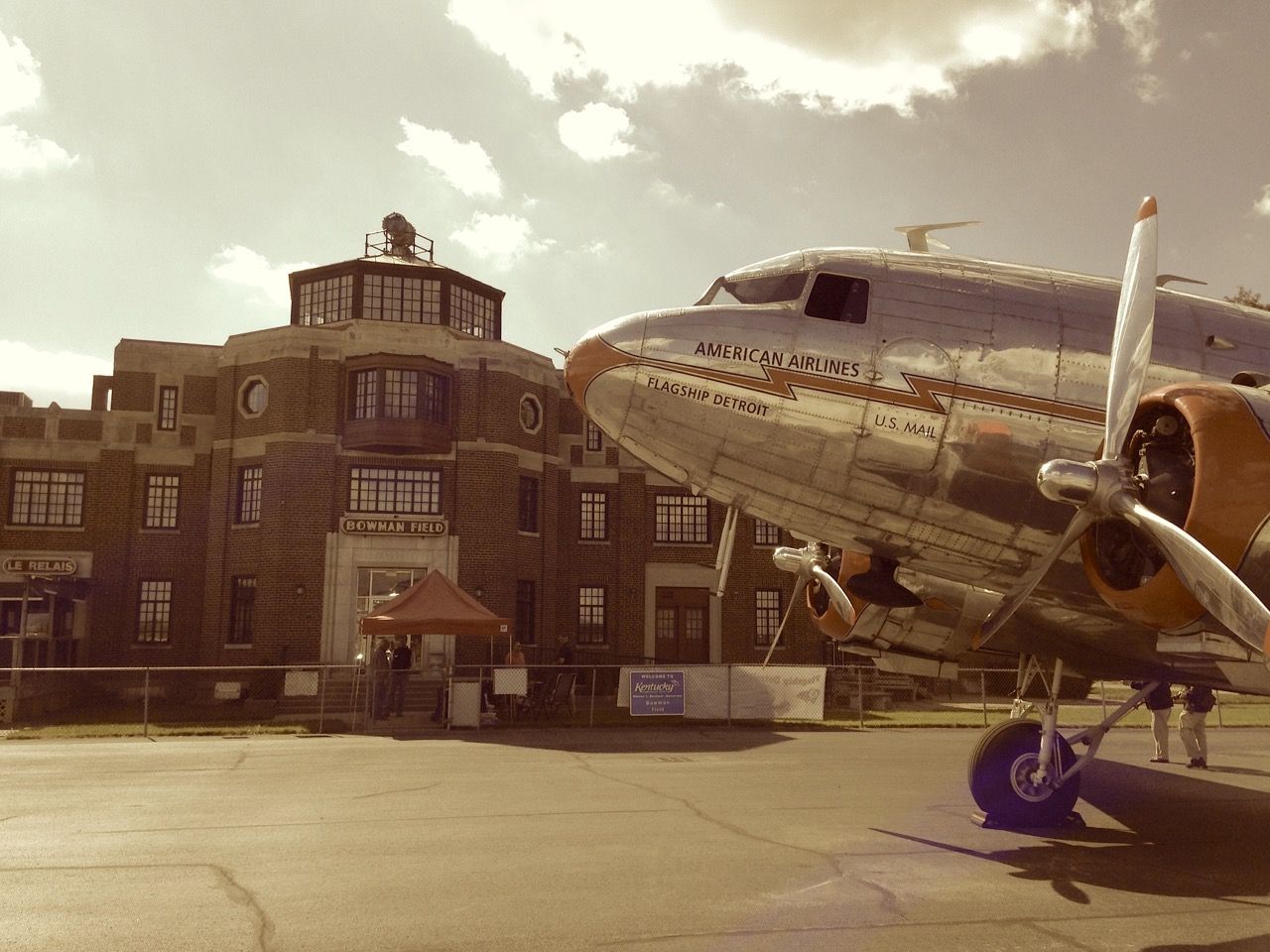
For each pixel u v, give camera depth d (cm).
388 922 542
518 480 3161
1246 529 626
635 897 596
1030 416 788
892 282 816
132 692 2981
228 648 2964
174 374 3244
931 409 786
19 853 740
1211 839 805
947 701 3027
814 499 818
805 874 662
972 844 776
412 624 2103
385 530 2966
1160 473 695
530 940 506
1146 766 1427
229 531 3038
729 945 496
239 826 860
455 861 708
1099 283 856
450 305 3331
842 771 1294
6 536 3089
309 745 1695
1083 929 527
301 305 3344
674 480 866
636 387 803
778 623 3484
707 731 1975
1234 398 663
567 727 2061
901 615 977
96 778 1216
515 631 3086
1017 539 797
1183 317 854
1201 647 666
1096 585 705
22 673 2433
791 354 795
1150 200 707
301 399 2986
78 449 3164
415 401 3028
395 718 2203
